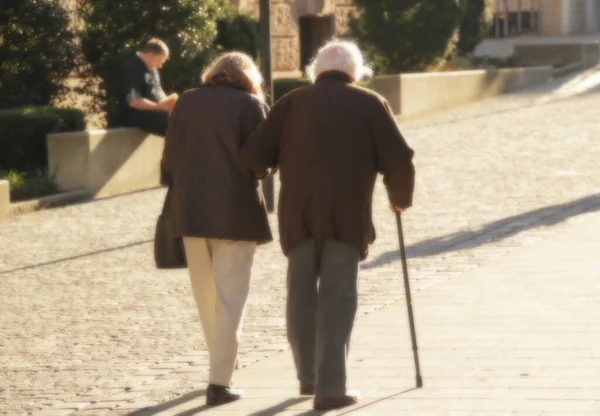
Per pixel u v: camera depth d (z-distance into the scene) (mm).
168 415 24641
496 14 169000
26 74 66562
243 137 25266
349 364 27266
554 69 111000
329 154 23844
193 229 25234
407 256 40188
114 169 59000
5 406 26078
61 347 31125
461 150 67188
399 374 26188
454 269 37625
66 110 62031
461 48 112562
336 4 106375
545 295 33031
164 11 66750
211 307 26156
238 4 93312
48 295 37250
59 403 26156
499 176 57375
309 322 24625
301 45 106750
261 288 36688
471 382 25125
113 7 66875
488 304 32406
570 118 79938
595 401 23203
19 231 48969
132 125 60188
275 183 59219
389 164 23922
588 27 168125
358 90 24062
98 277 39688
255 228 25359
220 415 24344
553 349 27359
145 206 54500
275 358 28859
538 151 65375
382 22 93938
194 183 25312
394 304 33281
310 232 24172
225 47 74250
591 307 31312
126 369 28812
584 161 61031
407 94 84625
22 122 59188
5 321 34125
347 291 24078
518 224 45000
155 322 33438
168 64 66875
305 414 23781
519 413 22672
